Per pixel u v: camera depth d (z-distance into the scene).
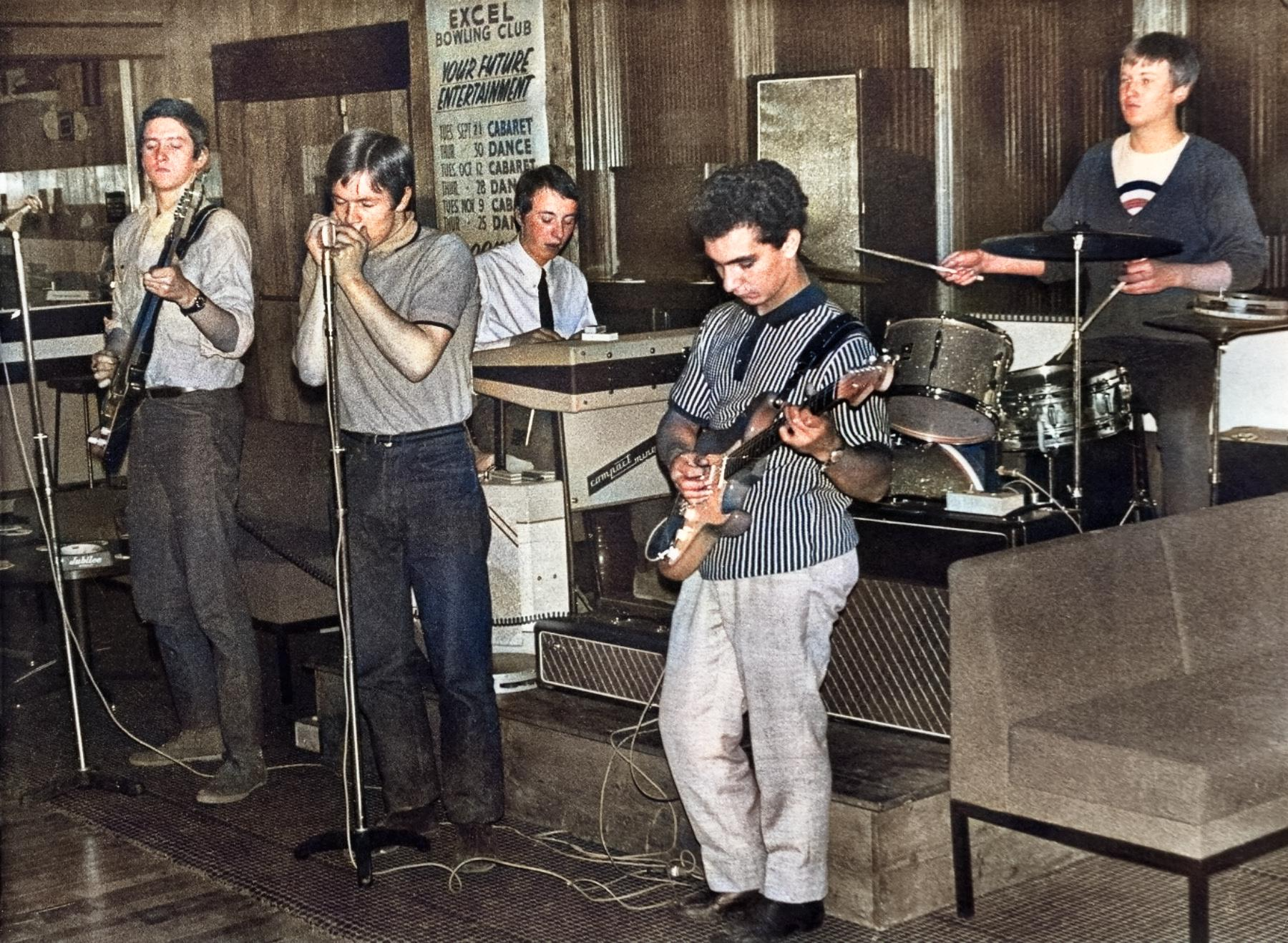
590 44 6.21
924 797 3.37
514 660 4.30
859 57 5.53
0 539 5.27
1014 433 4.27
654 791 3.71
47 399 7.03
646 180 5.87
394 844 3.79
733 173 3.02
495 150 6.09
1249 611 3.68
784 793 3.15
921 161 5.34
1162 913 3.40
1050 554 3.33
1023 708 3.25
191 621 4.41
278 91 6.93
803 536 3.06
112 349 4.18
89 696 5.30
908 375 4.11
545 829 3.97
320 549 5.01
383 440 3.55
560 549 4.27
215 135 7.24
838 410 3.03
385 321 3.39
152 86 7.42
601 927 3.43
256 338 7.24
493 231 6.14
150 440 4.13
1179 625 3.54
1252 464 4.65
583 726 3.87
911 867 3.36
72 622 5.41
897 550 3.78
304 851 3.84
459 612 3.61
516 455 4.46
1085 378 4.28
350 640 3.61
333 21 6.65
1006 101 5.20
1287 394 4.71
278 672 5.45
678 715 3.26
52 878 3.82
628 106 6.18
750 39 5.80
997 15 5.18
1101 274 4.81
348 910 3.57
